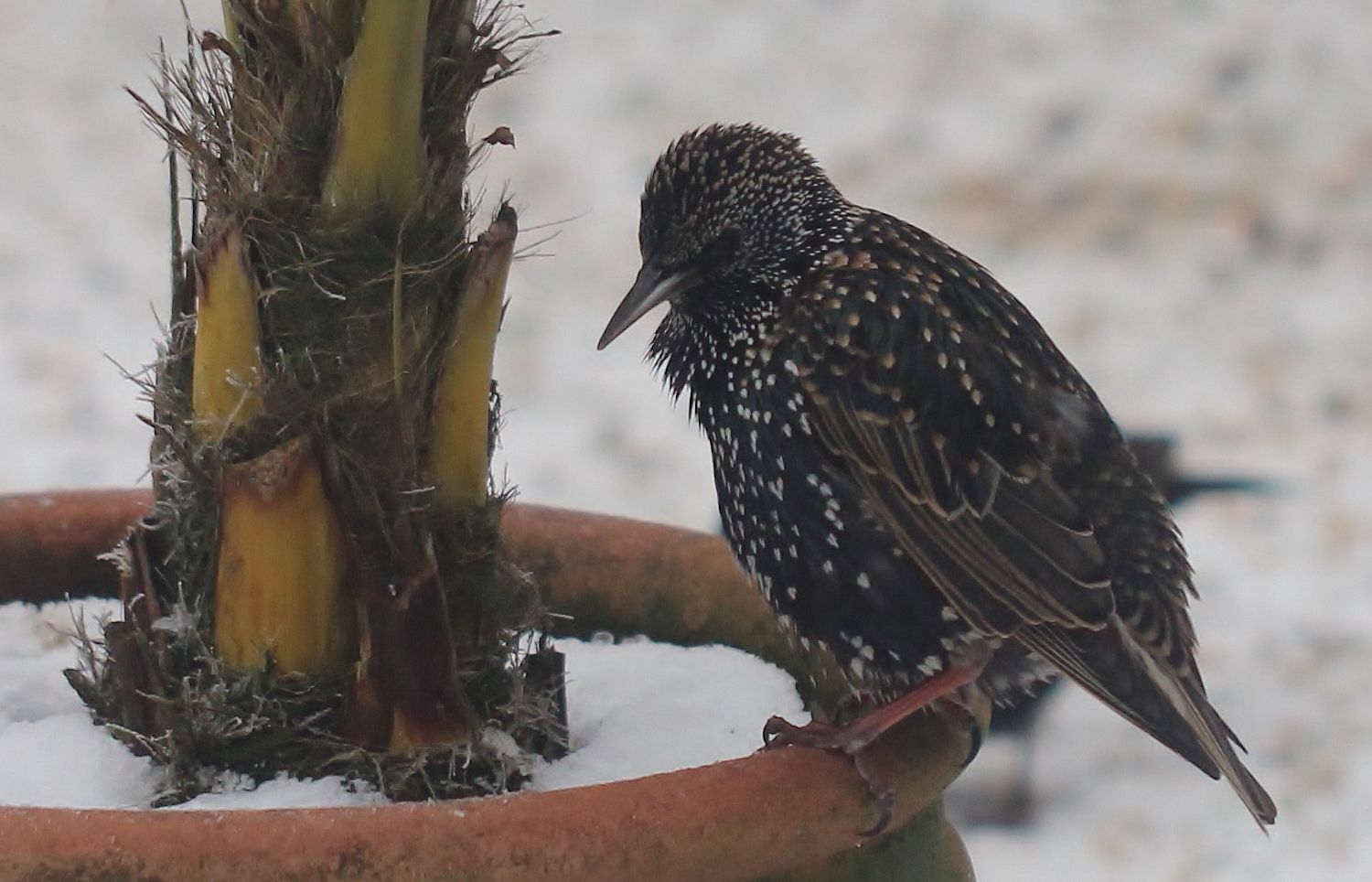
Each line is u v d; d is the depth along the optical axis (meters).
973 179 20.19
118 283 17.31
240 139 4.95
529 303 17.53
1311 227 19.50
